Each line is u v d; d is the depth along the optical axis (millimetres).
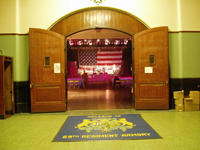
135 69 4902
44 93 4805
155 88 4871
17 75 4883
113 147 2631
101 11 5066
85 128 3475
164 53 4828
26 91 4945
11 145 2756
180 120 3908
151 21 5008
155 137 2971
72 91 10242
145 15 5008
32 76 4730
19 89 4934
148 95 4891
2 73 4277
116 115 4422
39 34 4754
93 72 18000
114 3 4969
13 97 4715
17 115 4637
